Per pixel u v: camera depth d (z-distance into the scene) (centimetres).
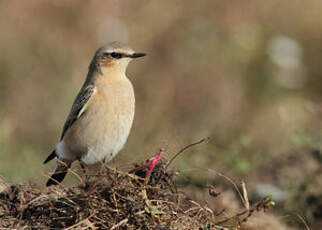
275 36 2047
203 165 1141
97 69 1000
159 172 789
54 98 1711
